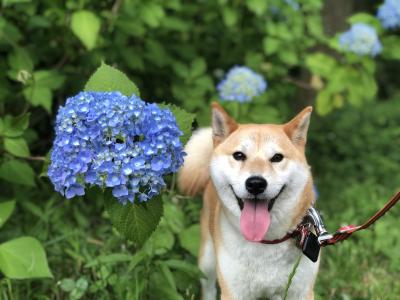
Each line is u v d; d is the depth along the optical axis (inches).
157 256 49.8
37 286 51.9
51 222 59.1
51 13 62.9
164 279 48.3
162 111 39.6
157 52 67.3
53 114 69.6
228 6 70.2
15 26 63.0
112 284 49.8
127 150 38.1
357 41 64.2
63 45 65.4
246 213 41.1
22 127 51.3
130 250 55.4
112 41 66.0
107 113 37.8
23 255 46.1
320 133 89.9
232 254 42.9
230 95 62.0
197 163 49.7
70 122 38.2
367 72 66.1
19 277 45.1
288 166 41.5
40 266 45.9
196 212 60.6
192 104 66.7
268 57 77.1
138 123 38.7
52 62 68.3
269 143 41.7
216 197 47.1
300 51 73.7
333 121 93.7
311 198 43.5
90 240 57.8
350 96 65.7
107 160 37.9
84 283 49.8
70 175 38.2
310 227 42.9
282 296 43.8
